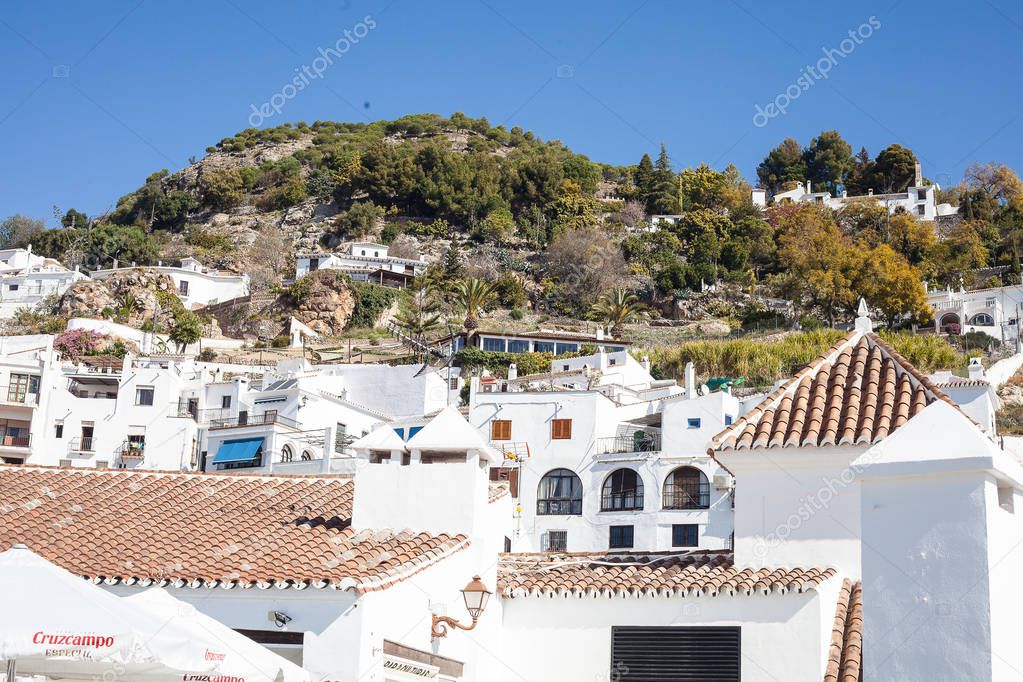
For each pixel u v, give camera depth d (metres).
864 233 145.25
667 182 190.38
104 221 194.25
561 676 20.00
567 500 60.28
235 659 14.23
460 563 19.89
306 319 132.00
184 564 18.98
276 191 193.25
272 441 71.12
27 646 13.31
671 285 141.25
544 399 62.28
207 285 142.00
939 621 14.08
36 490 23.30
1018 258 138.75
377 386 84.25
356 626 17.25
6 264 142.25
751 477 20.78
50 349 85.94
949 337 104.88
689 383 63.50
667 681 19.34
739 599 19.27
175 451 79.50
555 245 156.00
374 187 182.88
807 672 18.45
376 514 20.75
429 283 143.12
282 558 19.06
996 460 14.21
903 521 14.62
